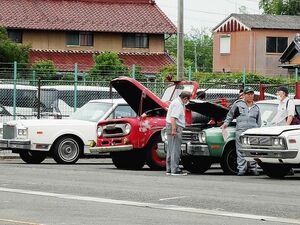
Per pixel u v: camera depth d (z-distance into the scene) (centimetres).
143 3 7150
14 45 5884
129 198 1664
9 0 6838
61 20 6781
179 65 3462
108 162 2891
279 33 8100
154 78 4775
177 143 2250
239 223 1348
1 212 1452
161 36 6975
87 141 2778
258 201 1627
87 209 1498
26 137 2731
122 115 2808
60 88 3591
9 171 2292
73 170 2370
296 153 2077
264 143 2105
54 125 2752
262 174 2297
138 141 2453
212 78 4631
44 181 1988
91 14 6925
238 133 2236
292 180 2097
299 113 2259
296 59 7012
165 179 2091
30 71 5116
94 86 3694
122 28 6862
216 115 2361
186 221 1363
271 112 2355
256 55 8062
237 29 8219
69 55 6731
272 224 1341
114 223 1333
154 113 2506
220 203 1594
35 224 1316
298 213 1467
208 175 2270
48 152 2758
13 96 3547
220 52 8406
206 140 2258
